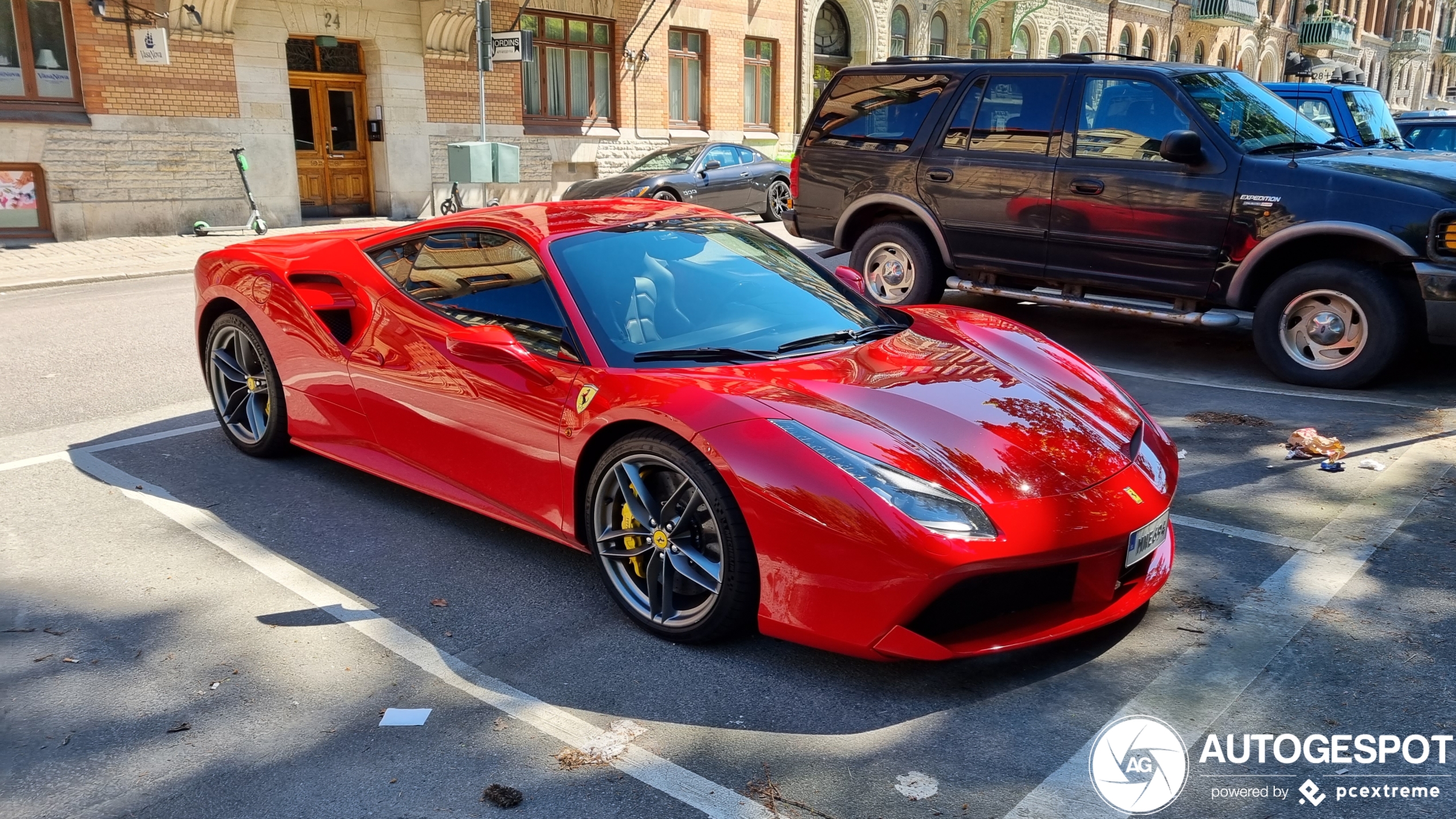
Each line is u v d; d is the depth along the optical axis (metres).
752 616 2.91
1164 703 2.69
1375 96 10.16
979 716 2.65
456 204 16.52
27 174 12.87
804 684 2.82
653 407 2.98
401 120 16.45
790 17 22.73
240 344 4.64
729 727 2.61
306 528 3.95
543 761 2.48
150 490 4.36
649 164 15.39
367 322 3.99
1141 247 6.33
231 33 14.15
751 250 4.02
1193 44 38.12
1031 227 6.76
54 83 12.96
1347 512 3.96
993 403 3.10
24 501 4.23
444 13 16.38
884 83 7.54
